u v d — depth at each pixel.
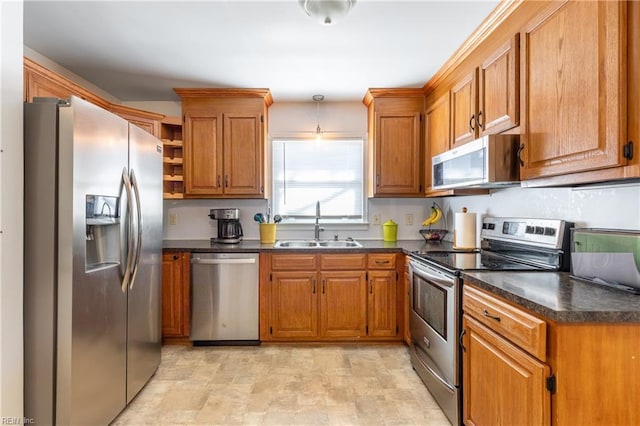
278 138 3.58
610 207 1.57
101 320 1.73
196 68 2.71
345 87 3.15
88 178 1.61
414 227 3.60
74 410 1.54
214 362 2.67
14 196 1.45
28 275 1.50
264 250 2.93
